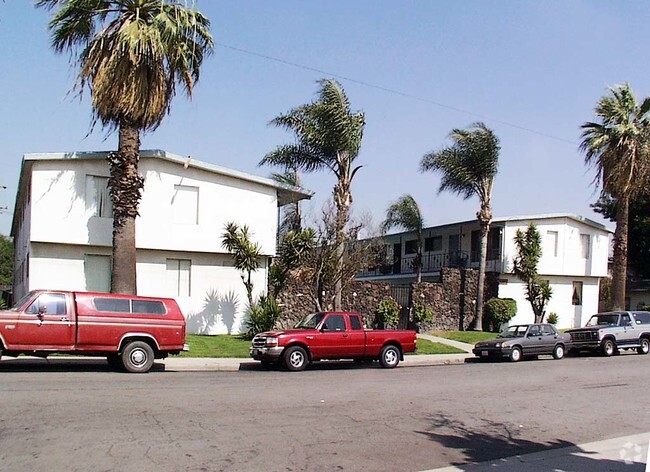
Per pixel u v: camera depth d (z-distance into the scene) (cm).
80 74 1923
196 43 2081
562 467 830
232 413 1074
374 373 1811
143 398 1173
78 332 1532
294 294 2698
